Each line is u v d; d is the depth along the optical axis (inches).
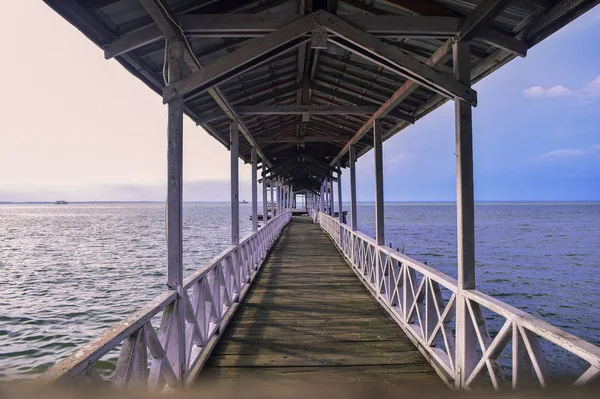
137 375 72.0
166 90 102.7
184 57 114.1
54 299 399.2
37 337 291.1
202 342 121.1
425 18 104.1
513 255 718.5
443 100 160.1
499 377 80.7
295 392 77.2
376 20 104.0
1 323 321.1
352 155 284.5
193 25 102.3
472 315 94.7
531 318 71.0
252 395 74.8
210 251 747.4
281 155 425.7
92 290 438.0
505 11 96.0
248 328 157.1
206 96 168.9
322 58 174.4
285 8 123.9
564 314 349.4
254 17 103.3
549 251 778.2
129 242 1005.2
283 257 350.9
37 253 788.0
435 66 129.3
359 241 262.1
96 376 55.9
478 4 99.4
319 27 102.7
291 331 153.0
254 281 248.1
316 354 129.8
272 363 122.9
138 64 113.0
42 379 44.7
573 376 63.0
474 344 98.2
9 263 645.3
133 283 473.7
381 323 162.2
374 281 216.1
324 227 609.3
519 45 102.0
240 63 101.8
